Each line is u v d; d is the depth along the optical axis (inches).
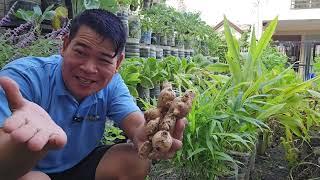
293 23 243.0
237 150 37.7
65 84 24.5
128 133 26.1
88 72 22.2
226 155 31.6
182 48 104.4
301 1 236.2
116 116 26.9
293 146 46.3
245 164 35.5
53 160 26.0
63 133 13.7
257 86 40.0
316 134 49.2
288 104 43.7
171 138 18.6
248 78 44.5
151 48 84.8
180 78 45.4
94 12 22.3
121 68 56.6
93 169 26.6
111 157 26.5
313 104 52.3
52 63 25.3
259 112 40.3
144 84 60.8
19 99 14.2
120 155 26.3
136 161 25.8
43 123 13.7
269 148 54.0
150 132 19.1
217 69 51.9
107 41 21.7
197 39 117.7
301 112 50.4
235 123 35.7
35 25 53.2
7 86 14.0
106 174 26.5
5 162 13.7
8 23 55.5
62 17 57.6
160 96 19.7
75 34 22.2
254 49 47.3
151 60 63.7
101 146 28.4
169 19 97.3
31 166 14.4
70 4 64.9
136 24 76.1
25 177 21.1
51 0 63.7
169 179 33.3
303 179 44.7
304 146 47.4
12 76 23.2
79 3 62.9
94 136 27.3
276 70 52.1
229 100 37.7
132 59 65.7
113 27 21.8
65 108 24.8
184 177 33.0
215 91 40.5
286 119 44.1
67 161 26.7
